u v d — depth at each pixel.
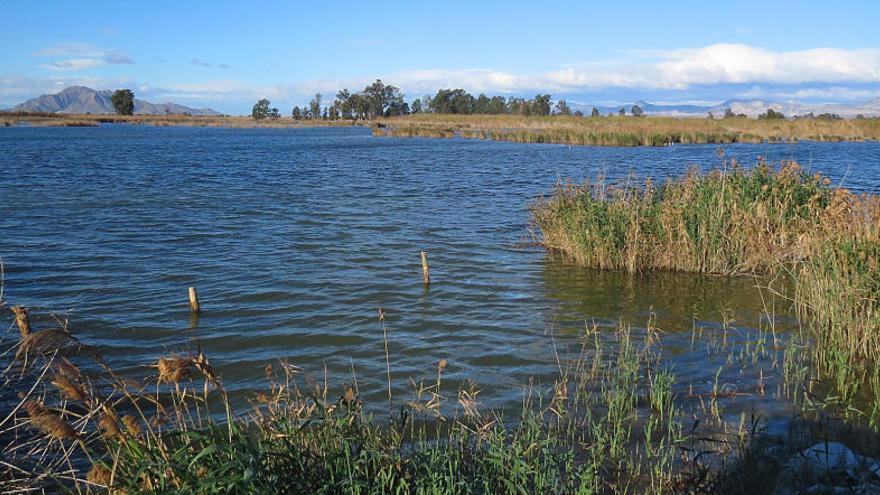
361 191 28.33
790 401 7.88
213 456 4.85
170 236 18.30
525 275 14.10
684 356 9.52
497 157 47.47
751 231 14.25
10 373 8.47
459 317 11.38
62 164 41.69
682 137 65.69
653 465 6.45
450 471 5.47
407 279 13.79
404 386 8.59
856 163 39.84
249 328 10.85
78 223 20.22
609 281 13.60
